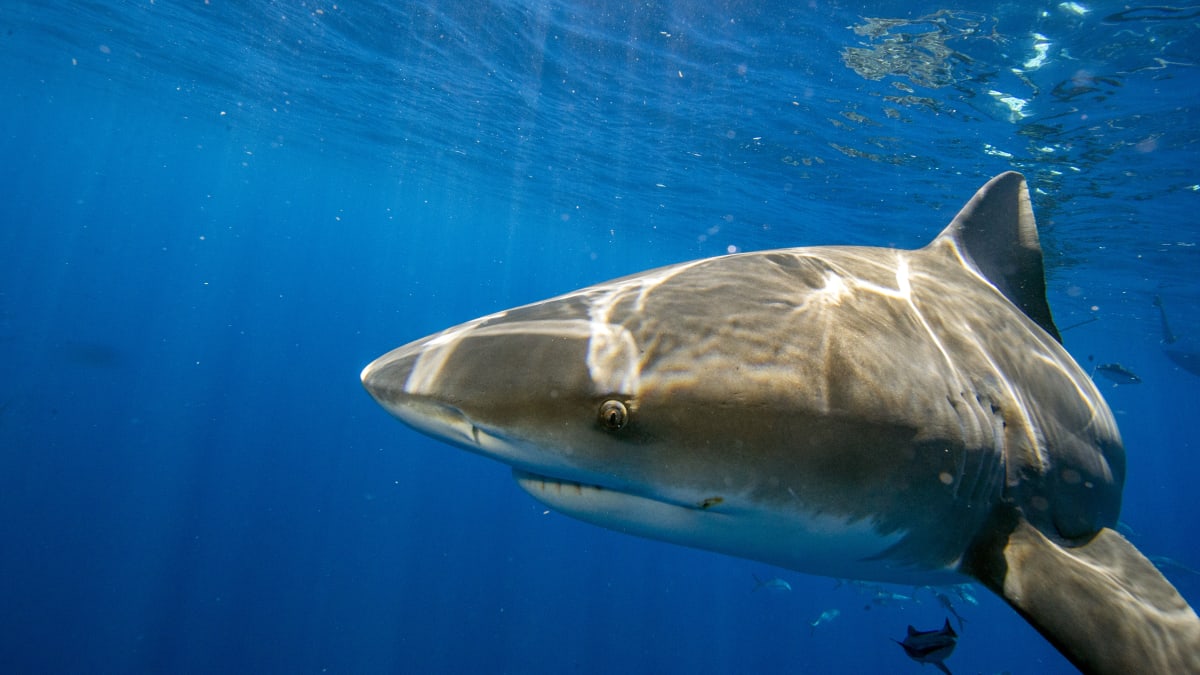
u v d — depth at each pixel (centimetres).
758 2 929
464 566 3170
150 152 5053
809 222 2186
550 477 191
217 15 1535
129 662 2166
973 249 330
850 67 1065
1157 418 9400
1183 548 6481
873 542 193
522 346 179
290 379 6756
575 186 2519
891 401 187
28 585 2397
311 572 2850
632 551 3675
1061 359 293
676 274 220
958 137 1224
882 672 3566
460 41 1359
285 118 2544
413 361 185
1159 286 2069
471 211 4175
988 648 3725
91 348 2806
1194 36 795
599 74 1338
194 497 3391
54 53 2359
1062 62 903
